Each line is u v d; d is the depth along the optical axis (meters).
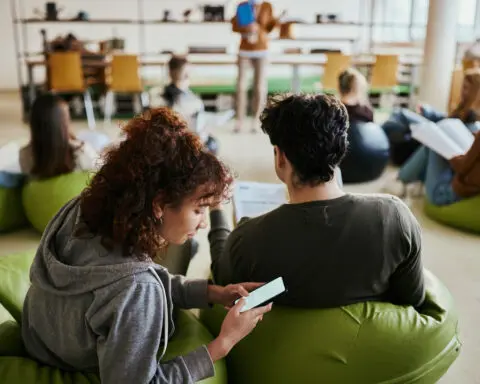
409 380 1.67
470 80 3.77
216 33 10.02
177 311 1.70
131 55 6.45
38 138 2.99
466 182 3.27
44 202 3.05
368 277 1.60
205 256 3.00
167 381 1.21
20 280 1.77
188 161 1.15
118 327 1.14
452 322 1.83
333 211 1.53
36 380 1.37
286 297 1.64
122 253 1.19
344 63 6.79
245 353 1.69
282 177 1.57
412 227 1.58
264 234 1.59
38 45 9.69
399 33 10.30
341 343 1.62
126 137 1.20
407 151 4.74
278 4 10.03
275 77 9.52
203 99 7.37
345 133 1.48
